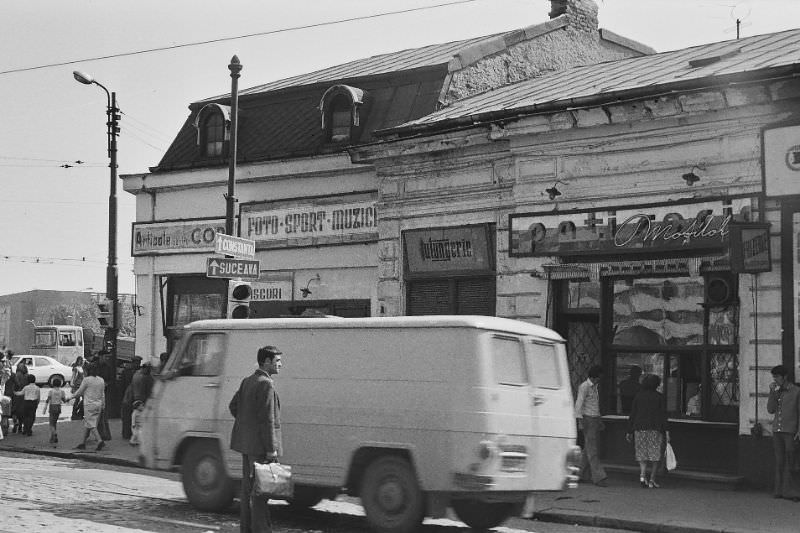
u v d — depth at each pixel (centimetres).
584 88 2202
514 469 1300
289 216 2708
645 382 1795
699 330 1878
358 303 2562
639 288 1964
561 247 2047
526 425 1328
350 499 1698
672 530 1431
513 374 1331
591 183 2012
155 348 3050
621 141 1966
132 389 2678
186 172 2955
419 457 1290
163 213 3036
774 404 1666
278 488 1163
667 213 1894
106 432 2617
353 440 1341
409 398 1312
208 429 1462
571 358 2084
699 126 1859
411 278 2348
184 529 1286
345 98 2672
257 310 2767
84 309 13662
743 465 1770
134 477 1941
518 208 2125
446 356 1300
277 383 1412
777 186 1752
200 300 2947
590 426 1839
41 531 1213
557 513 1534
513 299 2134
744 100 1775
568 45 3002
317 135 2734
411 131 2289
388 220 2388
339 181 2623
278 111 2878
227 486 1439
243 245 2114
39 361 5803
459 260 2255
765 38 2298
